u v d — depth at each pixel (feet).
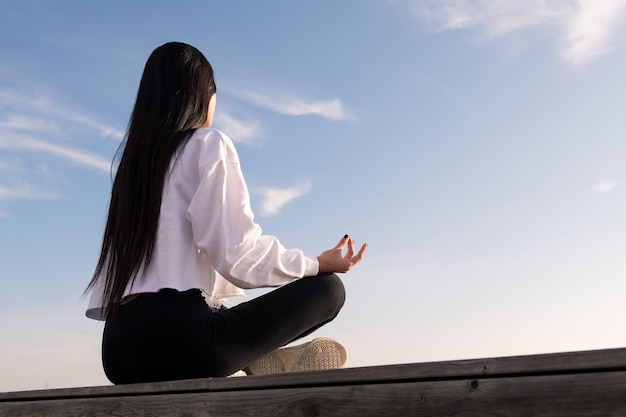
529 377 4.30
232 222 6.35
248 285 6.47
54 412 6.48
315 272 6.79
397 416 4.70
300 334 6.79
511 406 4.32
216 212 6.30
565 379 4.17
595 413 4.04
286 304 6.51
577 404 4.11
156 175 6.48
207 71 7.14
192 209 6.29
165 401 5.78
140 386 5.95
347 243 7.11
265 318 6.42
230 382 5.47
